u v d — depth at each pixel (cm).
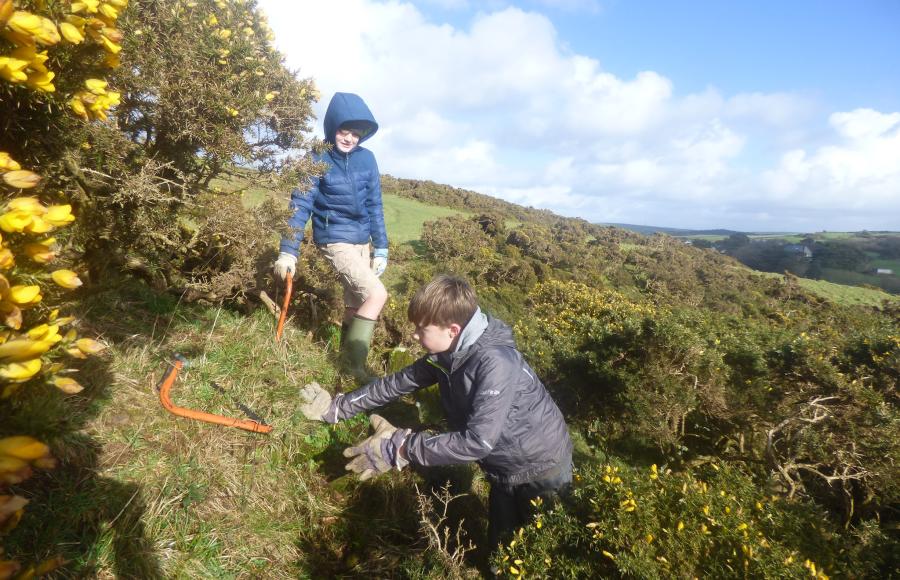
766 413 480
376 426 237
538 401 230
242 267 344
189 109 247
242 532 200
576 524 206
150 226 293
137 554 164
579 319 834
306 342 358
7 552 142
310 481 251
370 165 356
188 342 279
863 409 442
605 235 6762
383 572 220
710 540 186
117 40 124
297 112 289
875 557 228
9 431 89
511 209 7431
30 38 95
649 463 495
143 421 209
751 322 747
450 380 229
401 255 3119
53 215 92
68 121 140
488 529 261
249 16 294
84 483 172
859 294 5519
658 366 503
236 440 235
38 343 81
